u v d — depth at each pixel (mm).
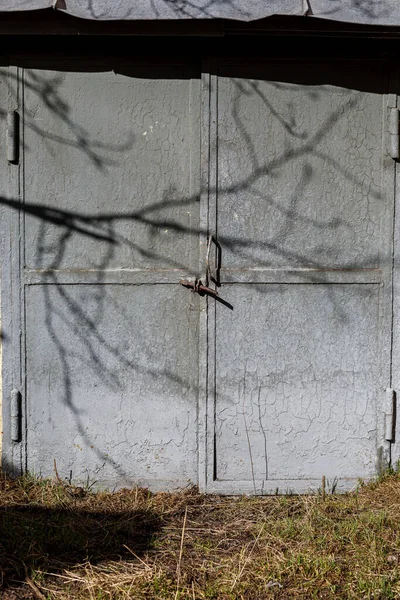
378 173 4145
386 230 4156
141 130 4094
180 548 3557
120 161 4102
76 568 3422
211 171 4090
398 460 4234
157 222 4125
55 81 4074
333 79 4086
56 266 4145
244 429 4199
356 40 4062
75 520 3846
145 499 4125
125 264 4141
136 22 3781
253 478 4215
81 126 4090
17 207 4117
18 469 4227
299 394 4195
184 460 4227
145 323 4156
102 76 4070
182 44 4059
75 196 4121
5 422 4203
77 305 4152
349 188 4137
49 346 4168
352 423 4219
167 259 4145
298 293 4156
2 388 4188
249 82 4066
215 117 4074
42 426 4203
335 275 4145
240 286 4137
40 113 4078
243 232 4125
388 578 3309
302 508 4008
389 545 3568
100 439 4203
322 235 4145
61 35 3906
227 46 4047
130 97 4078
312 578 3346
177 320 4160
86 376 4180
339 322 4180
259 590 3277
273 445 4211
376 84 4102
